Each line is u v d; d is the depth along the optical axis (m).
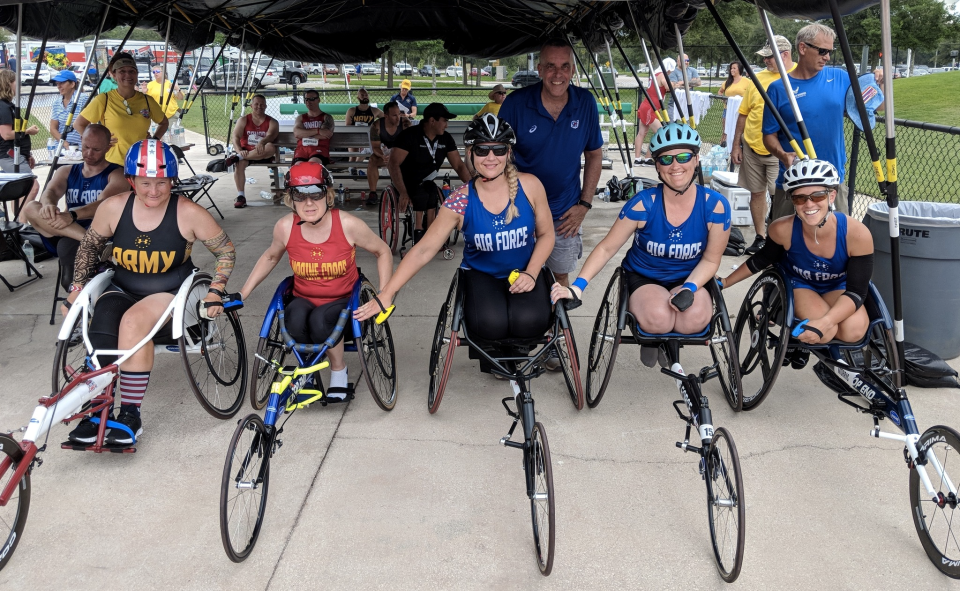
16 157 5.94
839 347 3.62
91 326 3.69
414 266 3.67
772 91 5.61
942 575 2.80
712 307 3.77
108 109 6.45
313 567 2.88
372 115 11.70
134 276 3.89
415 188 7.21
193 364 4.80
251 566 2.89
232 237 8.29
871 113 5.52
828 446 3.74
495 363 3.47
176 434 3.90
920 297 4.50
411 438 3.88
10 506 3.25
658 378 4.61
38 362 4.85
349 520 3.18
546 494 2.76
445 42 10.84
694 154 3.50
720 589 2.74
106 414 3.47
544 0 7.46
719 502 2.71
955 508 3.02
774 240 3.85
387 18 10.14
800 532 3.06
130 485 3.44
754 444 3.76
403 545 3.02
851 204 7.33
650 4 5.91
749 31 29.62
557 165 4.46
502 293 3.73
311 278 3.91
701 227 3.67
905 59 36.75
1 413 4.13
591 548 2.99
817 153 5.61
